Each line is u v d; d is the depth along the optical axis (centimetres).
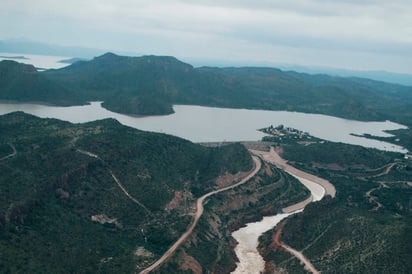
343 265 19500
